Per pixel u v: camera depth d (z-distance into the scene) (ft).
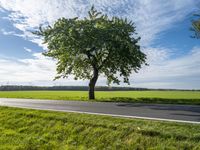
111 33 97.19
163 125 32.42
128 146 29.12
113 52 100.32
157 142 27.84
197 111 47.80
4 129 45.21
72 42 96.43
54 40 98.43
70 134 36.11
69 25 99.40
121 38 98.12
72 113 46.73
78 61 101.91
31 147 33.91
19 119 48.34
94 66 104.99
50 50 102.17
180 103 71.00
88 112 48.11
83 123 37.47
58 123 40.91
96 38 96.07
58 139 36.19
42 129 40.86
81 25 98.63
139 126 32.27
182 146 25.88
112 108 56.24
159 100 86.84
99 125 35.42
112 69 106.52
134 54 100.58
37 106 64.75
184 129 29.84
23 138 38.37
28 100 96.27
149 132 29.63
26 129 42.93
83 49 97.81
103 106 62.59
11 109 58.85
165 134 28.35
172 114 43.32
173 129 30.09
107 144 31.07
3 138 38.83
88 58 103.76
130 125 33.17
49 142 35.27
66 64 103.86
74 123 38.60
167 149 26.23
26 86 391.04
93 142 32.45
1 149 33.71
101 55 104.27
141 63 105.70
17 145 35.29
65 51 99.96
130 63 103.86
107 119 38.52
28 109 56.34
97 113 46.06
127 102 80.18
